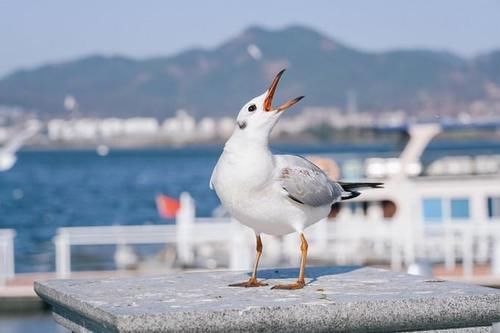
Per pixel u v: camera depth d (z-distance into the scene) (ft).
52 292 22.35
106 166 594.24
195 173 480.23
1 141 401.08
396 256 82.38
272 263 82.17
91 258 88.53
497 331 20.08
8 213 246.06
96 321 19.27
